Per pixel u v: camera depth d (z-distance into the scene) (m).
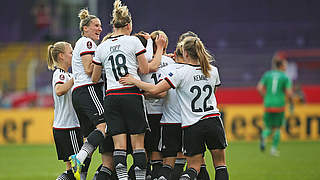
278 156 49.50
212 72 24.19
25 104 84.19
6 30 117.31
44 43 110.88
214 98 24.25
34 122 70.38
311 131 67.19
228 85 95.06
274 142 50.91
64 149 26.02
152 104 25.97
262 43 102.50
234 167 41.59
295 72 90.88
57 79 25.67
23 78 98.50
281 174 36.94
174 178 25.61
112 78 24.06
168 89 23.66
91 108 24.94
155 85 23.72
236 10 106.50
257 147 59.09
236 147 59.19
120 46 24.05
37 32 116.81
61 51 26.55
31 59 106.19
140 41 24.39
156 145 26.09
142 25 105.75
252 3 106.19
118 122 23.88
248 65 96.56
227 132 67.81
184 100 23.91
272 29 104.12
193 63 24.16
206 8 107.06
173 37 104.56
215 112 23.89
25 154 55.25
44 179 36.66
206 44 103.50
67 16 118.50
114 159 23.69
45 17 116.38
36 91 91.38
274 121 51.25
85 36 26.09
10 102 83.75
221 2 106.94
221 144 23.78
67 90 25.38
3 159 50.56
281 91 51.34
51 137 70.12
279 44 102.00
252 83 94.38
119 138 23.84
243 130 67.56
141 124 23.88
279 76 51.25
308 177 35.16
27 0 117.94
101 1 96.25
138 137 24.05
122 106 23.80
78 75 25.44
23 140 70.00
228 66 97.12
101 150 25.42
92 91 25.17
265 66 96.00
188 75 23.80
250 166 42.12
